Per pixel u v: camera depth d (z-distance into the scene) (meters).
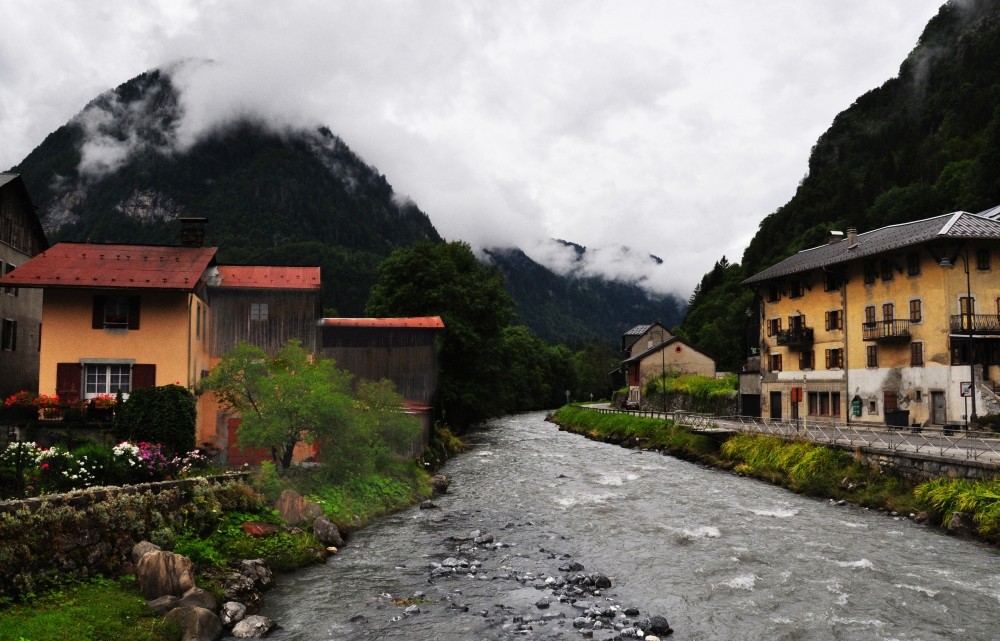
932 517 24.11
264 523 19.84
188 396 24.30
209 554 16.39
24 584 12.63
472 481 34.41
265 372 24.97
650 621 14.45
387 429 29.62
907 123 143.50
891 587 17.05
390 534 22.67
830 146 164.00
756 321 63.31
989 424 34.66
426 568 18.73
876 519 25.09
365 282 188.62
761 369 59.56
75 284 26.62
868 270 47.09
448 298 54.66
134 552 14.98
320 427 24.48
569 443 56.53
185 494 17.86
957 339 40.28
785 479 32.78
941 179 95.19
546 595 16.47
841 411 49.31
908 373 43.31
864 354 47.25
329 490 24.64
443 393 51.91
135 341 27.39
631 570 18.66
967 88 128.50
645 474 37.09
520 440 59.16
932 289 41.56
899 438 33.19
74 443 23.50
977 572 18.27
